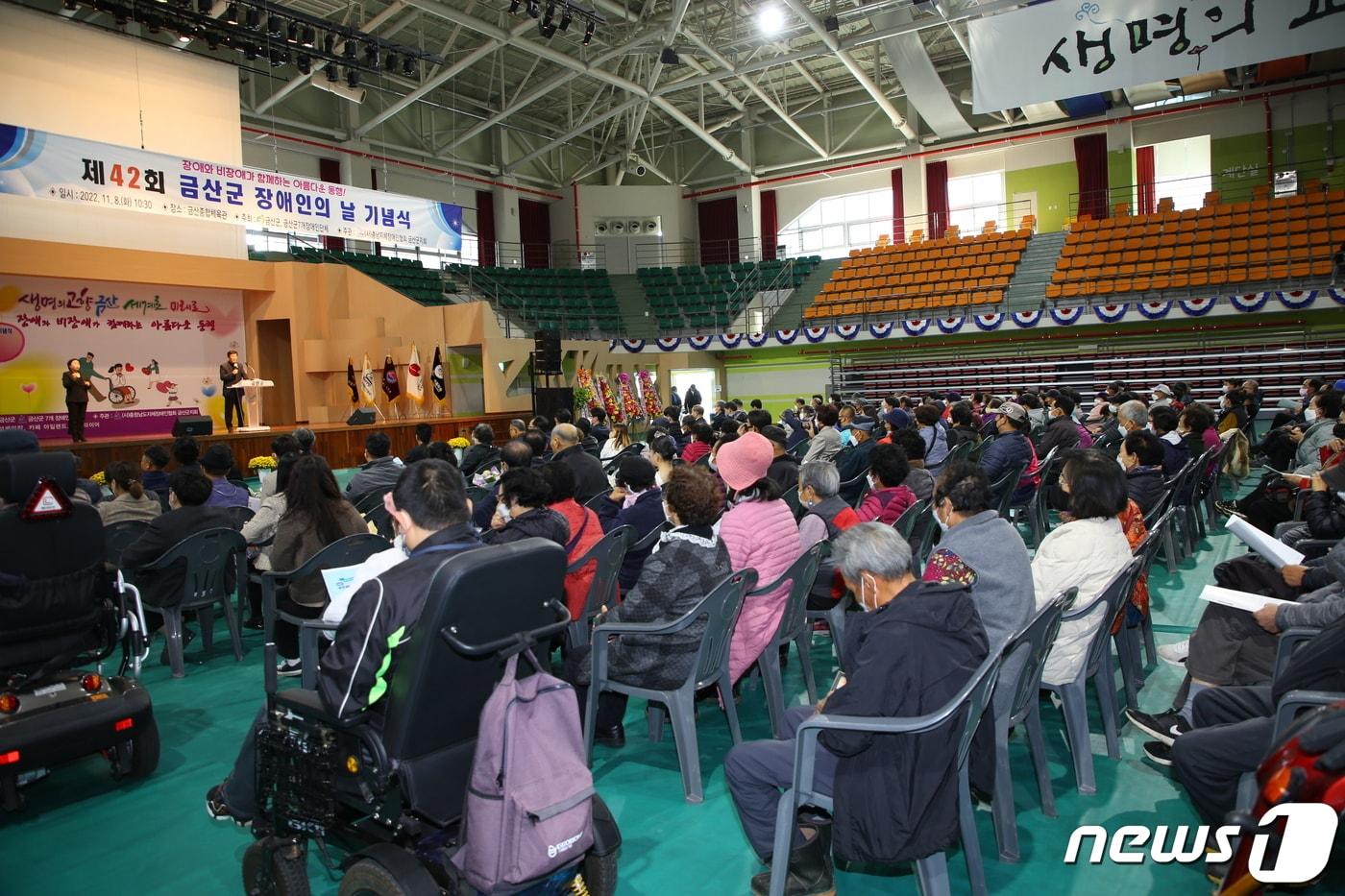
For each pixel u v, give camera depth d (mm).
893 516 4543
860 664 2168
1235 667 3170
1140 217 19062
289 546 4191
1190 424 7078
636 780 3303
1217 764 2396
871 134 23328
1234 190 19531
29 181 10555
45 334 12680
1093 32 12406
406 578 2027
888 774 2086
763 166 24828
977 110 13227
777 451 5973
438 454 5988
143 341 13844
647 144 25609
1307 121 18719
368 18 17156
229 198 12414
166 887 2639
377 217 14258
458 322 16797
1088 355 17984
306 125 18453
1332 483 3893
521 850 1892
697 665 3066
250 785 2475
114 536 4848
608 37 18703
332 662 1995
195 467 5660
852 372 20422
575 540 3992
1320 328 16031
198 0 12336
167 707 4117
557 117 23984
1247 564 3578
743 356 22125
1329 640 2289
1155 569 6168
